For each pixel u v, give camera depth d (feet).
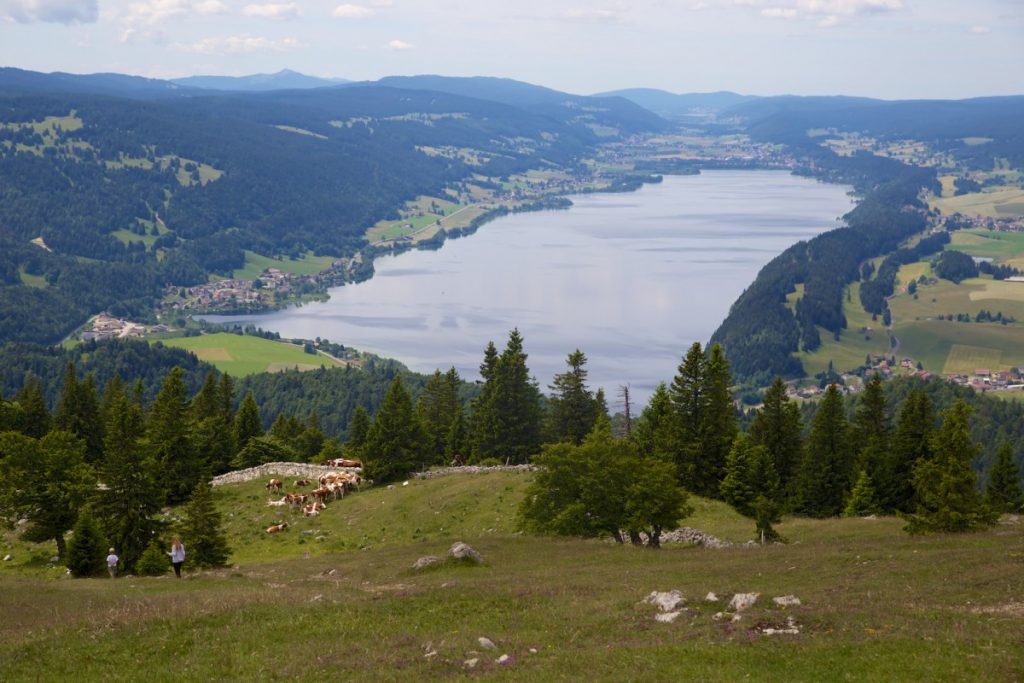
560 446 211.41
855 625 96.84
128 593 140.87
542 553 179.01
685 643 95.14
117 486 216.95
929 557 140.97
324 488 299.99
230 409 485.97
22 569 219.00
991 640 88.43
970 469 196.03
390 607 120.78
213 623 114.11
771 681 82.99
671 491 197.88
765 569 146.00
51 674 97.66
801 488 320.91
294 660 98.53
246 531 270.67
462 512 264.31
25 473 226.79
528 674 88.79
